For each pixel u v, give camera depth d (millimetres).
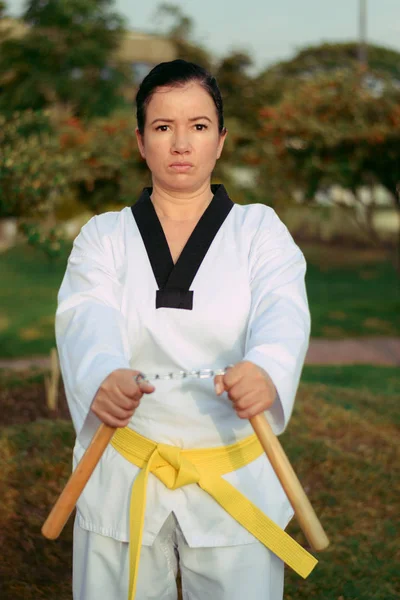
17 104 19562
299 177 10344
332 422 5047
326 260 19156
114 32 20812
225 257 1902
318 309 12922
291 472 1646
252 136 12273
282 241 1942
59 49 19891
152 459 1841
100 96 20062
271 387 1649
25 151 5535
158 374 1771
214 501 1871
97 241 1982
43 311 12398
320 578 3322
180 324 1853
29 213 5895
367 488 4156
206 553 1882
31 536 3420
